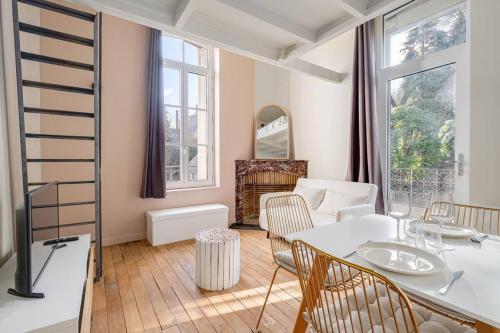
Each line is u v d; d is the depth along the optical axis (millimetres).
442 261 993
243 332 1624
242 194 4117
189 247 3061
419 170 2738
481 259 1067
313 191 3414
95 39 1818
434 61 2547
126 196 3219
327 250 1187
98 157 2080
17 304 1042
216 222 3549
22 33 1974
